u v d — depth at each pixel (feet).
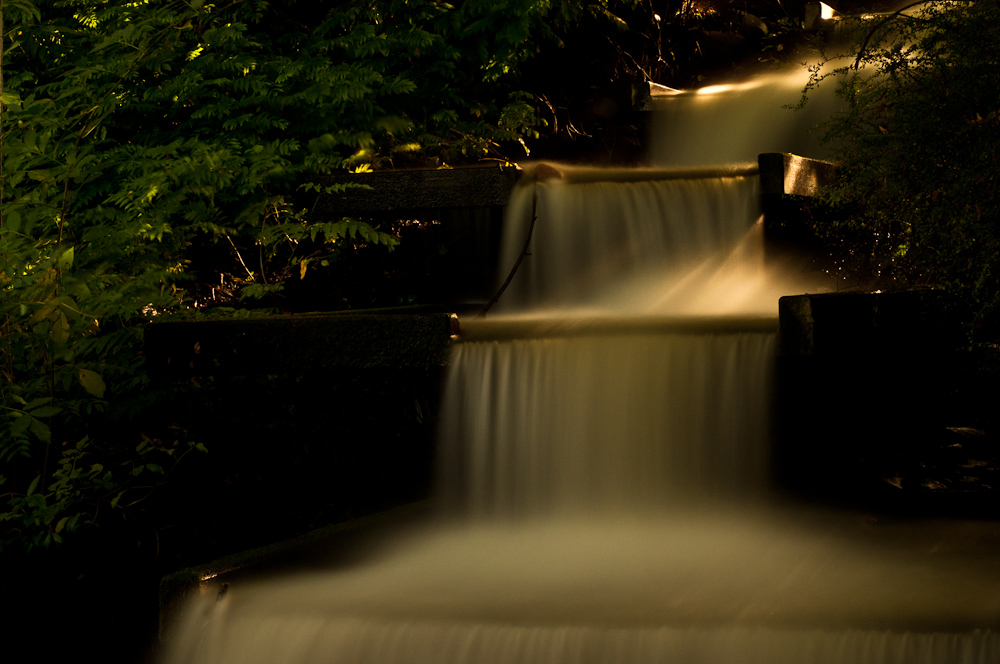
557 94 27.04
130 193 16.29
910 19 15.71
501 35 20.89
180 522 15.47
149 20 16.99
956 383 15.99
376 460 17.08
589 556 13.01
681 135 25.71
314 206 17.99
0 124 15.69
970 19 14.33
